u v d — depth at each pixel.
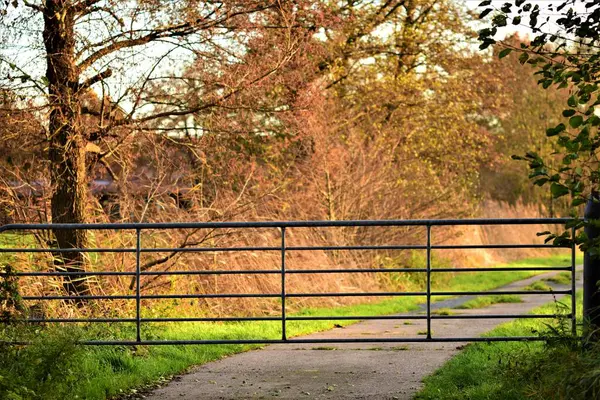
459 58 28.80
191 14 14.95
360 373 9.41
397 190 25.06
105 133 15.13
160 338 12.04
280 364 10.25
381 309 19.08
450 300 22.89
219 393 8.38
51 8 14.12
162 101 15.89
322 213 22.08
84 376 8.58
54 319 9.18
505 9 6.90
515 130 45.91
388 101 27.12
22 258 14.19
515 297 22.28
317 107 20.70
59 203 14.94
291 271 9.16
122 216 16.08
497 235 38.75
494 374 8.38
